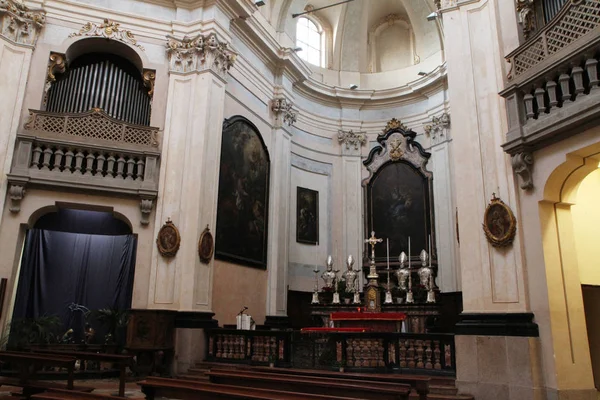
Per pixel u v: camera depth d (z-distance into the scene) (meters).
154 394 4.74
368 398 4.45
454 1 8.88
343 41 16.83
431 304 10.45
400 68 16.94
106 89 11.16
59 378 8.75
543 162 7.14
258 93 13.40
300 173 15.02
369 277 10.75
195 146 10.58
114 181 10.21
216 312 10.73
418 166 15.17
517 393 6.79
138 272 10.02
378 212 15.45
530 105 7.24
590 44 6.20
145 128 10.66
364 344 8.01
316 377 5.27
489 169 7.87
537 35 7.15
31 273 10.66
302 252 14.50
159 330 9.05
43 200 9.86
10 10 10.05
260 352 8.92
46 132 10.02
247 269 12.10
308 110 15.77
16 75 10.03
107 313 10.01
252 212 12.48
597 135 6.37
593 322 8.66
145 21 11.29
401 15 17.12
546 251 7.04
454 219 14.04
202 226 10.28
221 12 11.59
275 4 14.61
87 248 11.45
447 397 6.95
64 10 10.80
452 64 8.66
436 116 15.10
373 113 16.45
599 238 8.27
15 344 9.07
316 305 11.36
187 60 11.21
